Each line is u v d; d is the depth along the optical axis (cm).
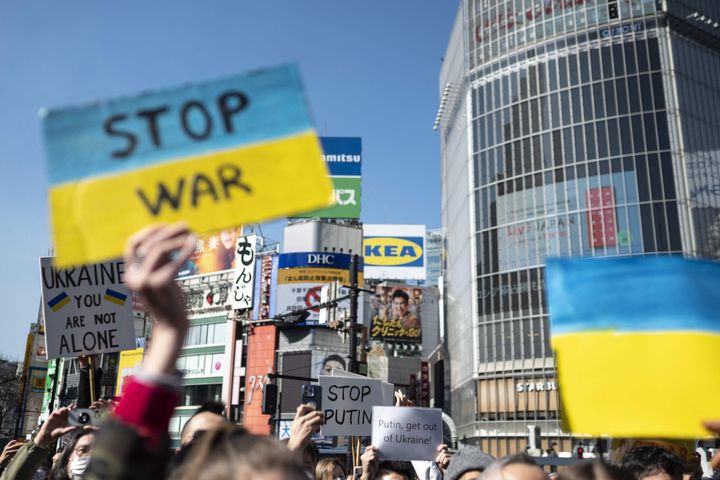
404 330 7225
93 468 178
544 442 5525
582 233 5819
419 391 6988
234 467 167
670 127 5709
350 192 7162
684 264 312
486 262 6369
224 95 234
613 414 293
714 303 310
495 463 314
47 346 734
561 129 6141
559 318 308
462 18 7406
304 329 6269
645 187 5650
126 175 223
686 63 5941
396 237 8525
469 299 6531
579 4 6319
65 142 220
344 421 1118
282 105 234
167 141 229
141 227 220
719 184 5694
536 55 6469
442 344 8294
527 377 5819
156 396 182
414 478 966
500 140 6556
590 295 309
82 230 216
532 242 6078
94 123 224
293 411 6019
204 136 231
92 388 748
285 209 226
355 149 7300
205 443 194
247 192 228
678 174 5597
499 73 6725
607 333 303
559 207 5988
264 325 6462
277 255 6719
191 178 228
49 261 755
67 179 218
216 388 6619
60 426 434
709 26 6125
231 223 225
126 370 6606
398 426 837
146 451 179
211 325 6881
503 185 6419
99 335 753
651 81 5853
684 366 296
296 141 231
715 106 5959
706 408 291
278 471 167
